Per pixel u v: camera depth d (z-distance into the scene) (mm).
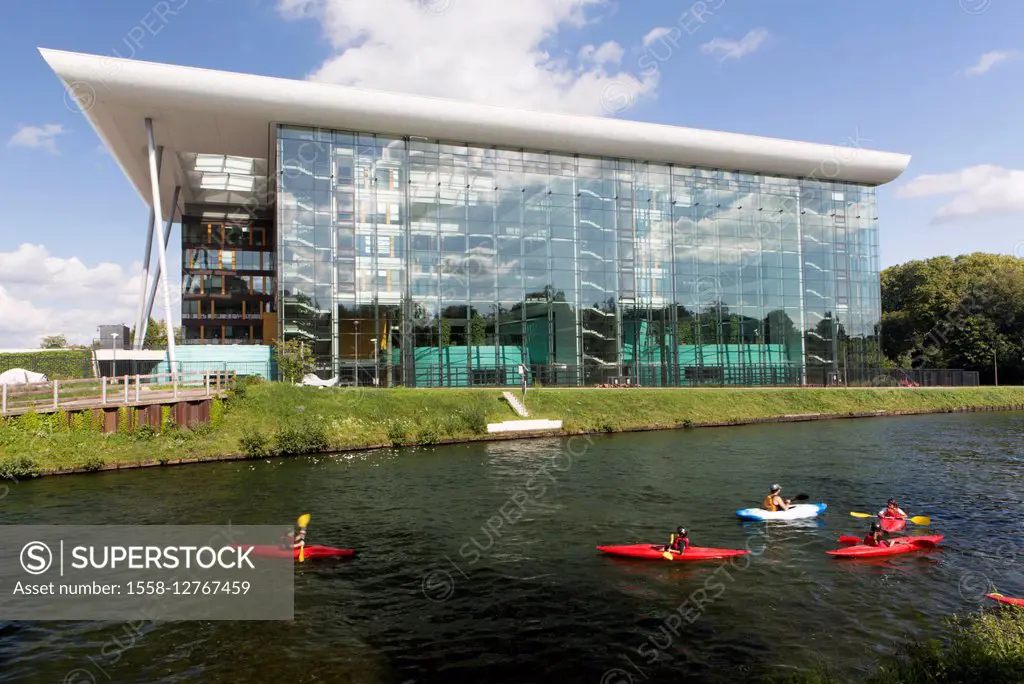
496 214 50562
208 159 58312
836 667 10461
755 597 13461
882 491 22953
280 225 45250
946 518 19578
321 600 13375
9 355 38438
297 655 11055
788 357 58844
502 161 51156
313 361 43750
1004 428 41188
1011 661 9141
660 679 10180
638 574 14812
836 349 60594
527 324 50688
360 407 35906
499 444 34562
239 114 44125
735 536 17734
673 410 44031
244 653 11148
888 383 61219
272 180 52625
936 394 56500
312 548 16000
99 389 30375
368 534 17797
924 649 10320
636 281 54375
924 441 35062
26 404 26859
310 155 46344
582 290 52594
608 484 23938
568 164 53000
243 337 71312
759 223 58938
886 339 81688
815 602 13188
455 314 48688
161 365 42594
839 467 27312
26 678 10359
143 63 40469
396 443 33719
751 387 54562
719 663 10688
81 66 39125
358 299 46344
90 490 22922
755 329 57906
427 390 40844
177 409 30266
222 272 70188
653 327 54469
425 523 18844
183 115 43938
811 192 61062
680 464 28016
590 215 53406
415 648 11281
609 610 12852
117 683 10188
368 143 47688
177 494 22328
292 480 24703
